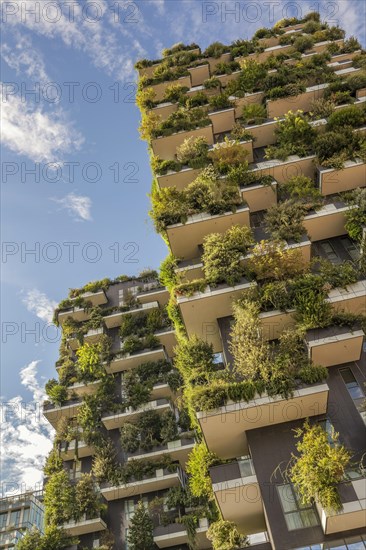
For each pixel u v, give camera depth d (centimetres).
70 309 4406
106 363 3938
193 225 2644
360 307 2173
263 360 2056
